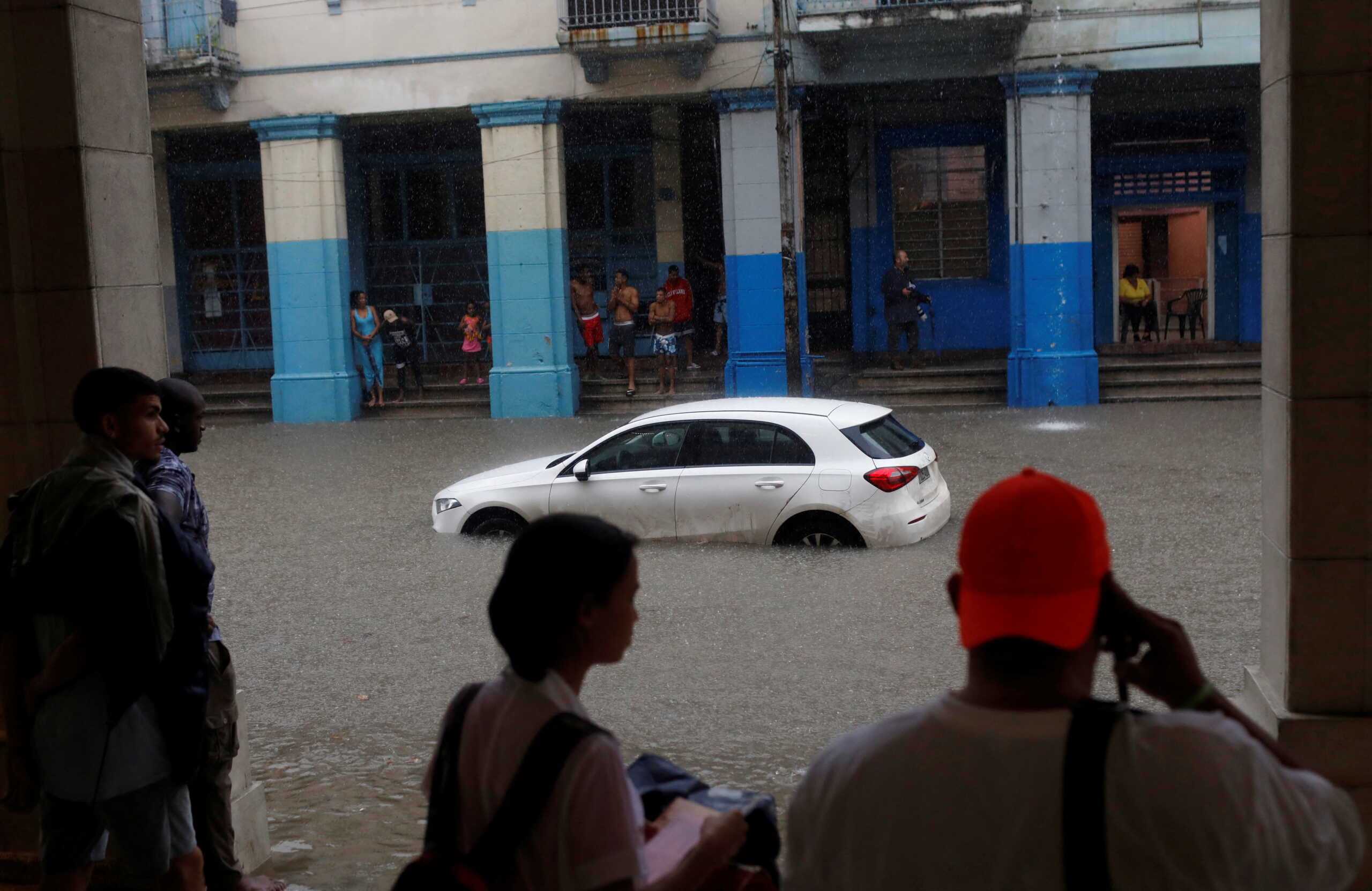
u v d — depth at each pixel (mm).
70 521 3311
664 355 21703
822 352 24125
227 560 10477
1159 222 23703
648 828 2309
